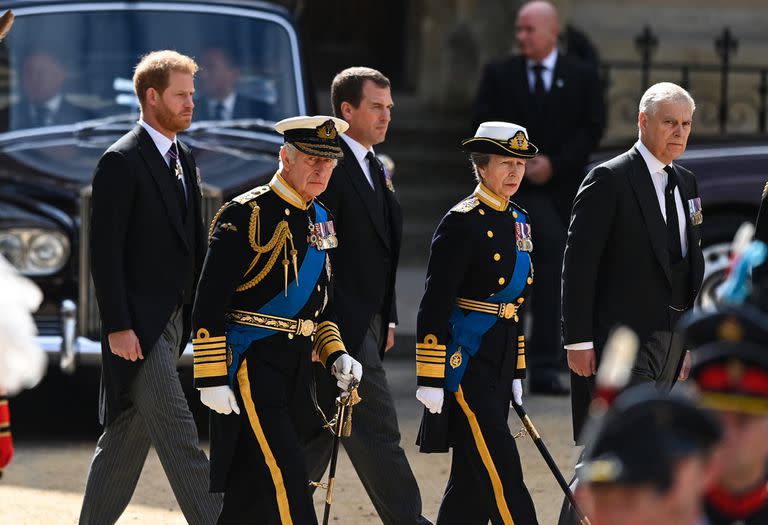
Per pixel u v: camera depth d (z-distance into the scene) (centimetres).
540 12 3366
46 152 3025
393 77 6228
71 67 3222
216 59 3219
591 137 3394
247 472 1805
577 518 1941
